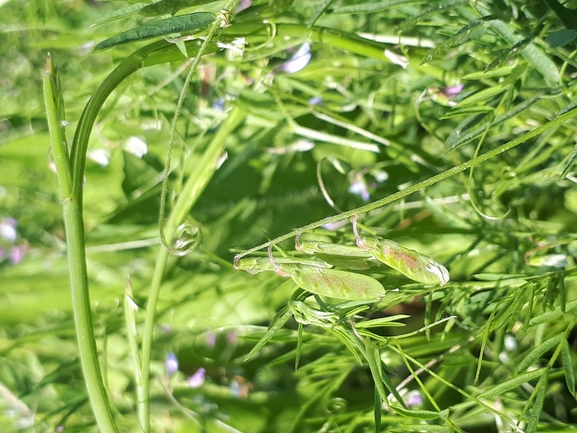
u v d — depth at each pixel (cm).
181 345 23
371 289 17
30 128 23
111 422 17
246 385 22
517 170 21
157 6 17
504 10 19
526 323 18
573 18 18
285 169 24
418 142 23
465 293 19
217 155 21
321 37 20
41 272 23
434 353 22
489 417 20
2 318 23
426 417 17
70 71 24
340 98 23
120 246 22
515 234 21
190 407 22
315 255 17
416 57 20
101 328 22
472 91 19
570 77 19
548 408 21
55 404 22
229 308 23
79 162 17
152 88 22
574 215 22
